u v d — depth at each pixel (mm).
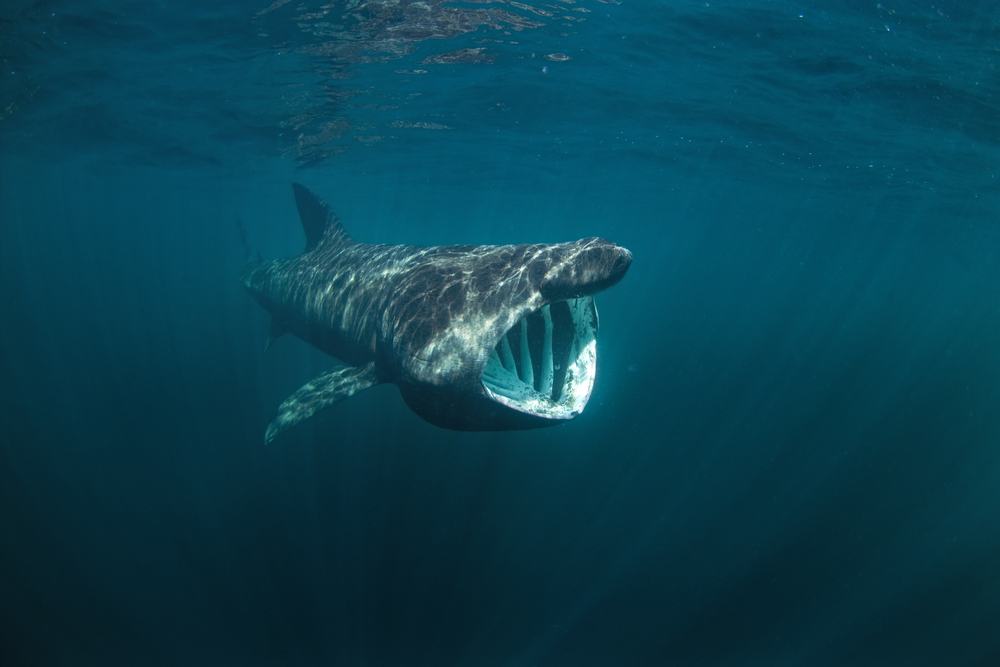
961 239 32406
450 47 10172
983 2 7734
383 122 15633
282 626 6008
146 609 6277
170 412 11891
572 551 7305
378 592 6371
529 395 4203
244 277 11211
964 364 20188
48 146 18172
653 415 12328
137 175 25516
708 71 11305
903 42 9133
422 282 4812
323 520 7570
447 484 8422
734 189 25562
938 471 9844
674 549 7496
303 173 24750
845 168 18359
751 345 22266
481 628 6039
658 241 67688
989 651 5996
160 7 8492
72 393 13250
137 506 8156
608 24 9328
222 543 7238
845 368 18625
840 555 7465
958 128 12734
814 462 10266
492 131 16531
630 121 15133
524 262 4234
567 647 5914
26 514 7840
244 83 12023
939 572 7160
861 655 5934
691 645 6004
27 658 5602
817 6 8406
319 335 7191
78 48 9992
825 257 66688
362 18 8867
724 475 9625
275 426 4906
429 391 4133
